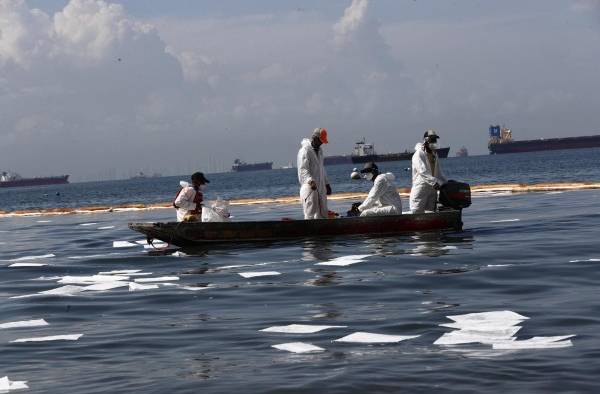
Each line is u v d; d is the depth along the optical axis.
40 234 29.33
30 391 7.46
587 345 8.24
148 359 8.58
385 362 7.90
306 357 8.29
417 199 21.16
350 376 7.41
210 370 7.94
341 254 17.03
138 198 108.25
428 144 21.22
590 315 9.77
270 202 45.12
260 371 7.79
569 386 6.83
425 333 9.18
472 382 7.06
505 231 20.23
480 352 8.15
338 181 122.62
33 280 15.81
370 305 11.18
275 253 17.84
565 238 18.16
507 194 38.75
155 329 10.23
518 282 12.55
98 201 108.94
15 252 22.28
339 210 33.06
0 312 12.17
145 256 18.69
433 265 14.70
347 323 9.98
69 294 13.50
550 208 27.45
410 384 7.08
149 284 14.20
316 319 10.36
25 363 8.65
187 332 9.94
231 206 43.78
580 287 11.89
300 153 20.48
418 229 20.48
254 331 9.78
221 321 10.56
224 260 17.16
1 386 7.68
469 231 20.59
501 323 9.52
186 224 19.58
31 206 106.06
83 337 9.93
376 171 21.39
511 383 6.99
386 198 21.06
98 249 21.50
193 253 18.72
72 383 7.68
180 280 14.53
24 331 10.56
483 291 11.91
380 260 15.66
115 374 7.96
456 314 10.20
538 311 10.17
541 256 15.29
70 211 48.38
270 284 13.50
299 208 36.81
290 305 11.52
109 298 12.88
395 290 12.31
